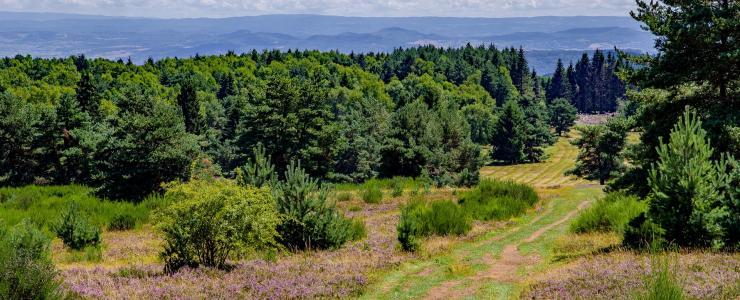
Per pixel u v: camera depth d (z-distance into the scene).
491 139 133.12
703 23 19.61
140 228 25.36
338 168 78.62
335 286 12.35
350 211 29.62
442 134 76.75
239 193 13.62
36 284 8.87
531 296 10.71
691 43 20.19
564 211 27.41
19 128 54.97
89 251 17.55
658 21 21.52
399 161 63.00
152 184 39.50
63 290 10.16
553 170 118.25
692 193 13.20
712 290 9.23
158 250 18.75
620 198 22.91
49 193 40.78
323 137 55.47
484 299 11.30
